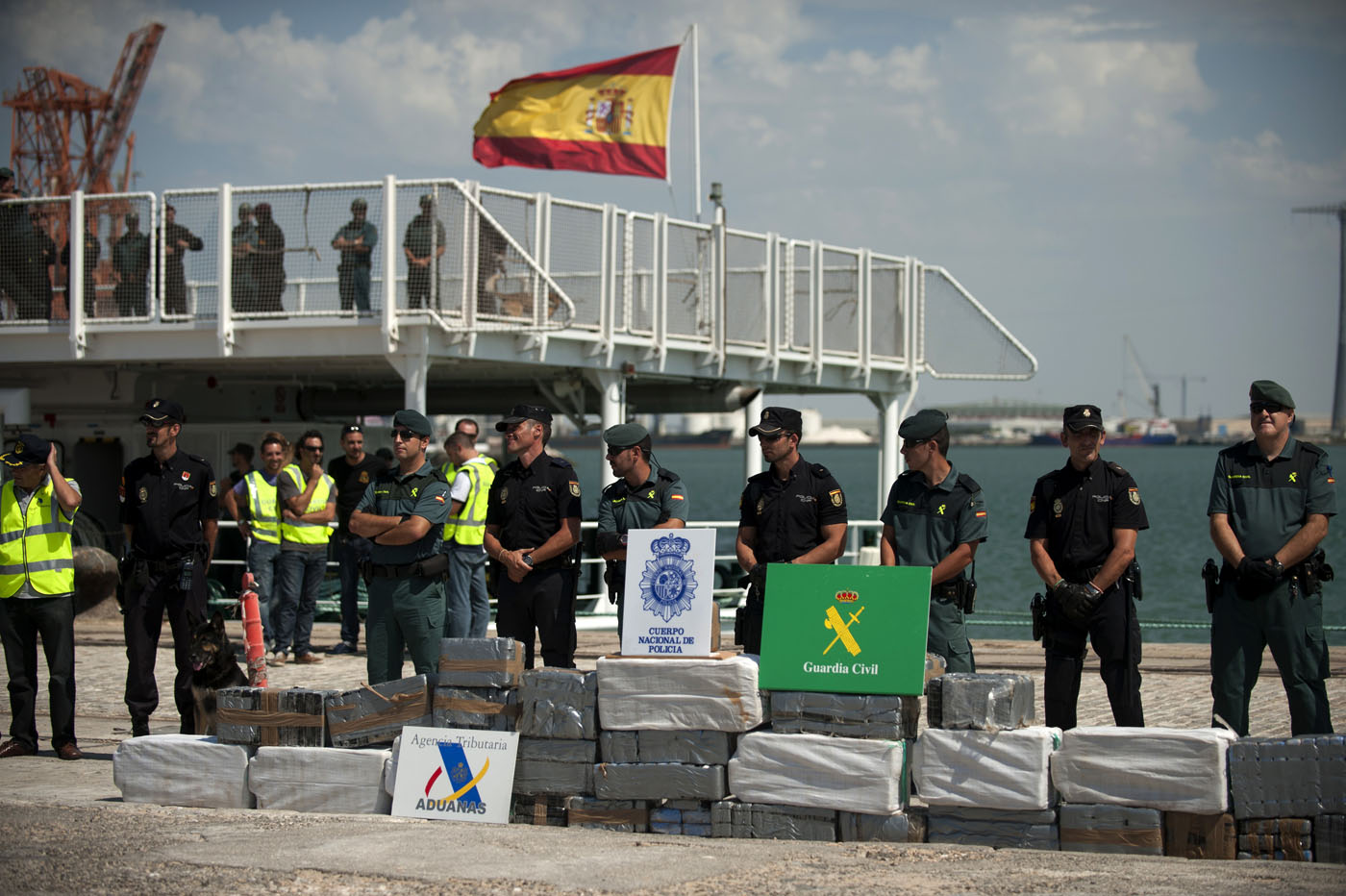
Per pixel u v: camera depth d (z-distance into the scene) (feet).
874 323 66.74
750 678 22.35
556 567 29.55
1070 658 25.45
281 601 45.09
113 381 64.54
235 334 52.08
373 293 50.39
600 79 62.59
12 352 55.88
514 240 50.57
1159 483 315.99
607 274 55.67
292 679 41.29
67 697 30.66
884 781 21.48
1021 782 21.06
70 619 30.81
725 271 59.93
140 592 30.37
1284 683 25.50
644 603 23.44
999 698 21.33
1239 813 20.33
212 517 31.17
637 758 22.80
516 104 62.90
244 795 24.97
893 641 21.99
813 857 20.40
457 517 41.37
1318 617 25.29
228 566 58.23
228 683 28.81
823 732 22.13
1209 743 20.31
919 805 23.30
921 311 68.18
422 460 29.73
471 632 42.57
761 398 67.92
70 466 66.44
